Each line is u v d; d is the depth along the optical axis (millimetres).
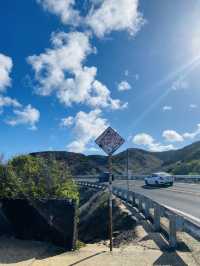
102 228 20938
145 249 11375
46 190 14680
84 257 10344
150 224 16234
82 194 41875
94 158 124125
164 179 41062
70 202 11688
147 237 13281
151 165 172375
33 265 9461
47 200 11969
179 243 11727
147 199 18094
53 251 10977
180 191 32938
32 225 12062
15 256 10250
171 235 11414
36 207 12078
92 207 27047
